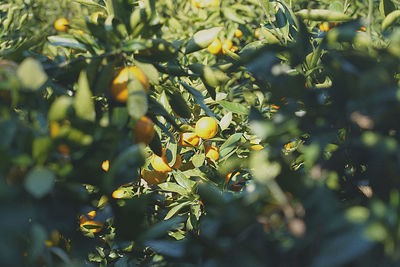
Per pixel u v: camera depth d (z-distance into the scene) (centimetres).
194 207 155
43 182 104
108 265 158
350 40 128
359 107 112
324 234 102
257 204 108
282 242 106
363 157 117
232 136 162
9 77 110
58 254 111
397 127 112
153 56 128
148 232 115
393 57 116
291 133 115
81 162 113
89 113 114
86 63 129
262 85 135
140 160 113
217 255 108
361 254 95
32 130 111
